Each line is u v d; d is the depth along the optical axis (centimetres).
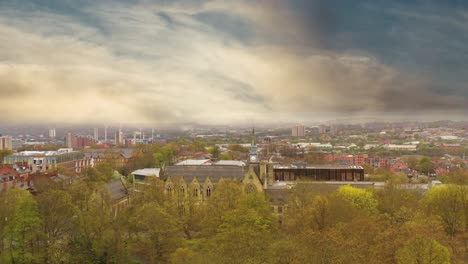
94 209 15275
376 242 11906
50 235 14512
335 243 10838
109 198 18000
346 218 14350
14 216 14138
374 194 18662
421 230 12075
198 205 19500
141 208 15988
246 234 12556
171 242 14512
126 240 14550
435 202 16662
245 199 16450
